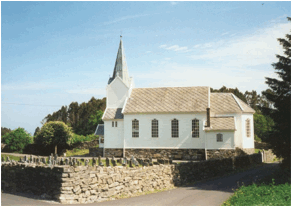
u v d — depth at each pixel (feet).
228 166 109.70
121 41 175.01
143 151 151.53
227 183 82.28
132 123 154.30
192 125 146.61
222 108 149.18
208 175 96.17
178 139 147.64
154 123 151.53
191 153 145.18
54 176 55.42
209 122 142.82
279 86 81.41
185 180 84.43
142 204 54.39
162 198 60.95
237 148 140.26
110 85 165.58
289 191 60.29
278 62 81.41
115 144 157.89
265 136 85.97
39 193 58.29
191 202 56.54
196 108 146.51
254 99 324.80
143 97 161.17
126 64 172.35
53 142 171.73
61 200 53.01
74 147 184.24
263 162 142.61
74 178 54.85
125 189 64.34
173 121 149.18
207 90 156.66
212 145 140.67
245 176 94.99
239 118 146.30
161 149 149.48
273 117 82.58
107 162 78.95
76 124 321.32
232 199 56.39
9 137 176.24
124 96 163.32
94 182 58.08
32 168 60.39
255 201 52.95
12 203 51.24
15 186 63.57
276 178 81.25
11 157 130.82
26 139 179.52
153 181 72.74
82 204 52.95
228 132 138.92
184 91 159.22
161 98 157.79
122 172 64.49
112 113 161.48
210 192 68.18
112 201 57.26
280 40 81.56
